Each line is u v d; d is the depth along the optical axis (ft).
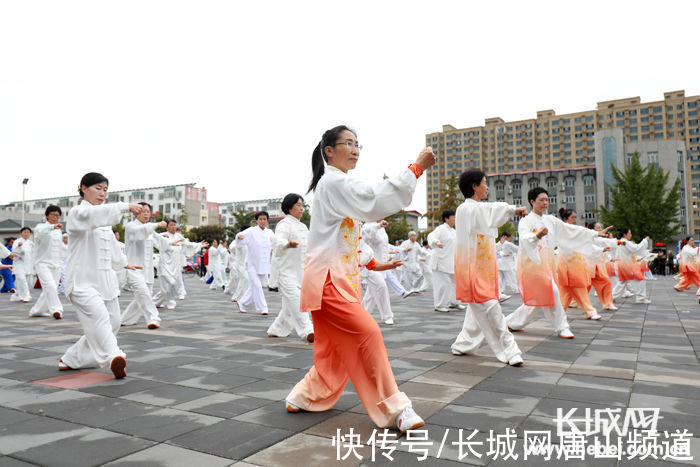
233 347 18.12
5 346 18.35
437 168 370.53
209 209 306.14
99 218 13.48
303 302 9.48
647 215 104.12
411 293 45.70
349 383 12.69
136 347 18.11
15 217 194.49
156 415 10.01
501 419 9.70
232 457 7.86
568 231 25.94
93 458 7.83
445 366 14.65
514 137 354.74
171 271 34.27
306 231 20.85
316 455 7.93
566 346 17.98
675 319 26.07
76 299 13.73
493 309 15.10
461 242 15.87
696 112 328.08
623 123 336.70
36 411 10.30
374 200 8.60
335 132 9.91
